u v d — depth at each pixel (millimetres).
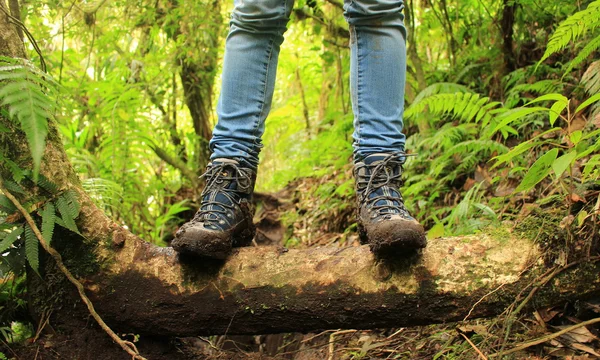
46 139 1469
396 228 1246
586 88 1829
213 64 3857
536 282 1288
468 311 1320
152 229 3336
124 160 3154
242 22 1467
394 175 1420
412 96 3064
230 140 1456
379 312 1348
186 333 1454
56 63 2852
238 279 1401
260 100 1487
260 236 3541
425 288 1321
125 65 3432
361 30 1454
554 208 1462
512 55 2842
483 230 1416
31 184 1417
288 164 5160
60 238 1461
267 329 1433
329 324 1391
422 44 3766
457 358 1423
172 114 4109
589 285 1270
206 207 1402
